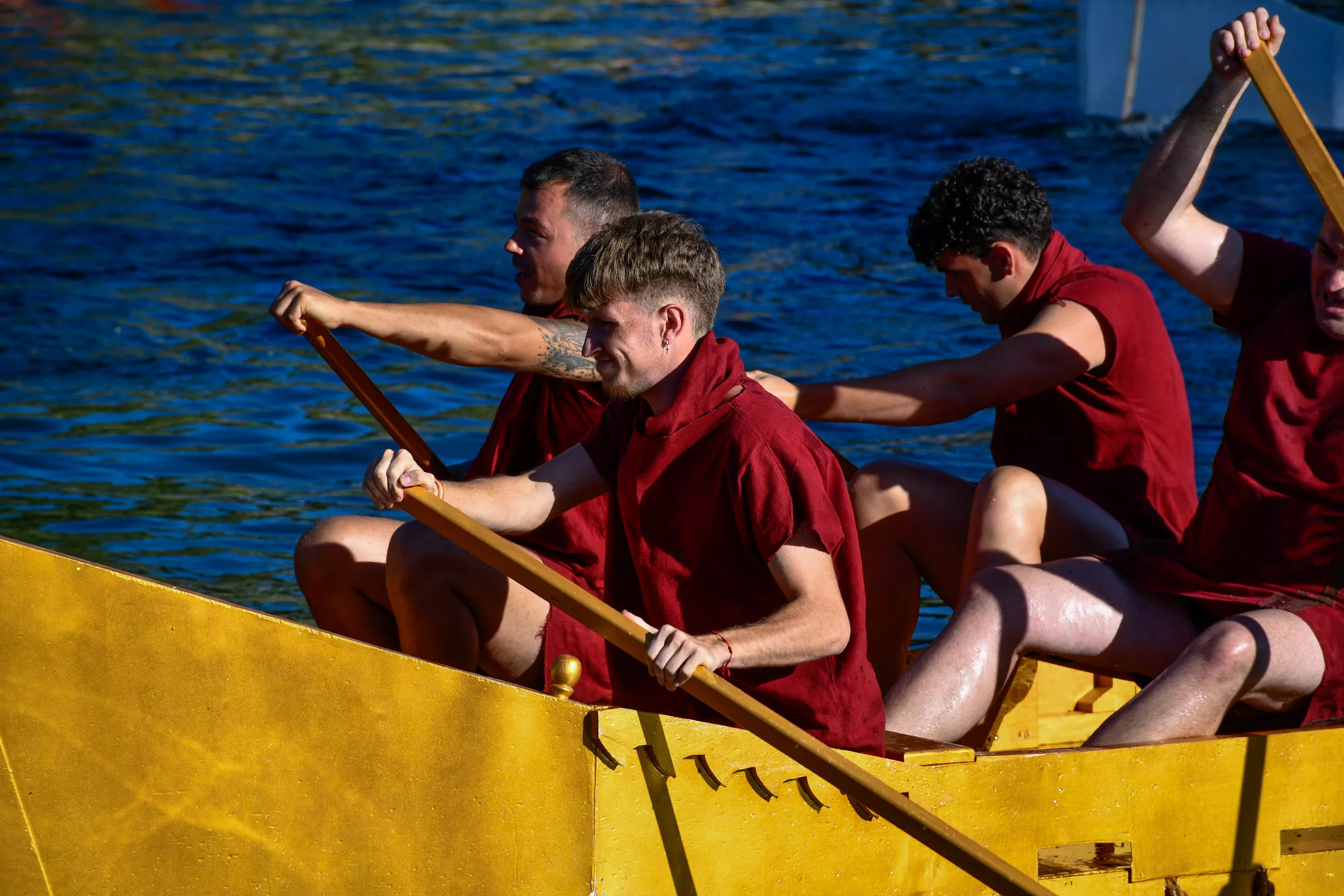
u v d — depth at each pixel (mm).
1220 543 12906
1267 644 11906
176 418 26234
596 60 66188
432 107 56594
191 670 9156
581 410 12914
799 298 34906
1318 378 12633
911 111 57281
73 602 8953
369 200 43594
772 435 10141
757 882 10273
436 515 9984
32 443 24578
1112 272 14641
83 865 9219
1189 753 11336
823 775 9750
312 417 26516
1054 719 15109
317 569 13172
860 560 10547
